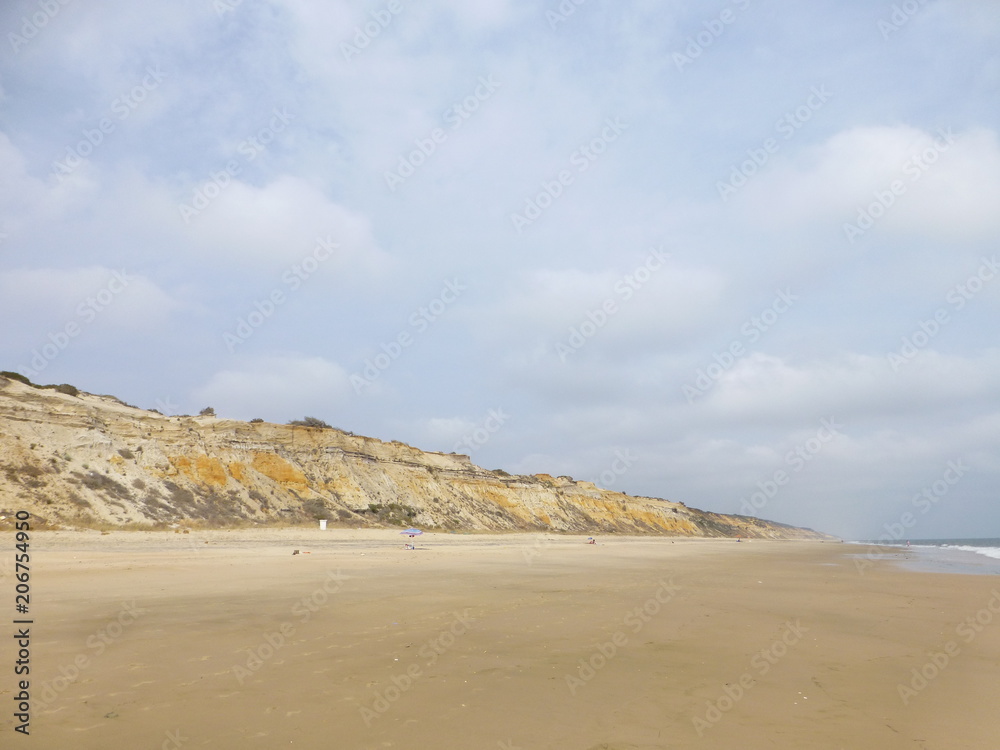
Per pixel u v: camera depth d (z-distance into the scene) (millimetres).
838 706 7668
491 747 5984
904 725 7000
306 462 56281
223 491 42812
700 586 21359
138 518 33812
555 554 41375
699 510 160625
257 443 52438
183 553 27031
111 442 38719
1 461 31406
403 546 42000
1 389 36938
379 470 64062
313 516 47500
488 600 16047
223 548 31172
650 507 125062
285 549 33125
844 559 44156
